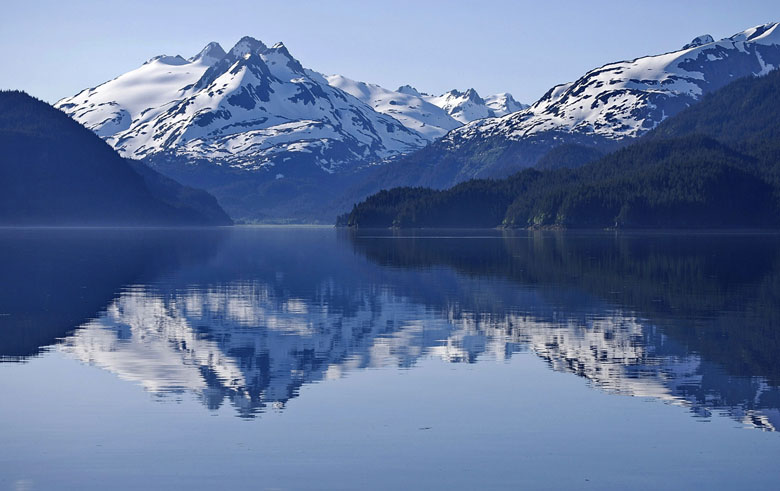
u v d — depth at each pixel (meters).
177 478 31.59
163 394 42.88
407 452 34.28
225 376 46.88
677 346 55.12
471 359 51.25
